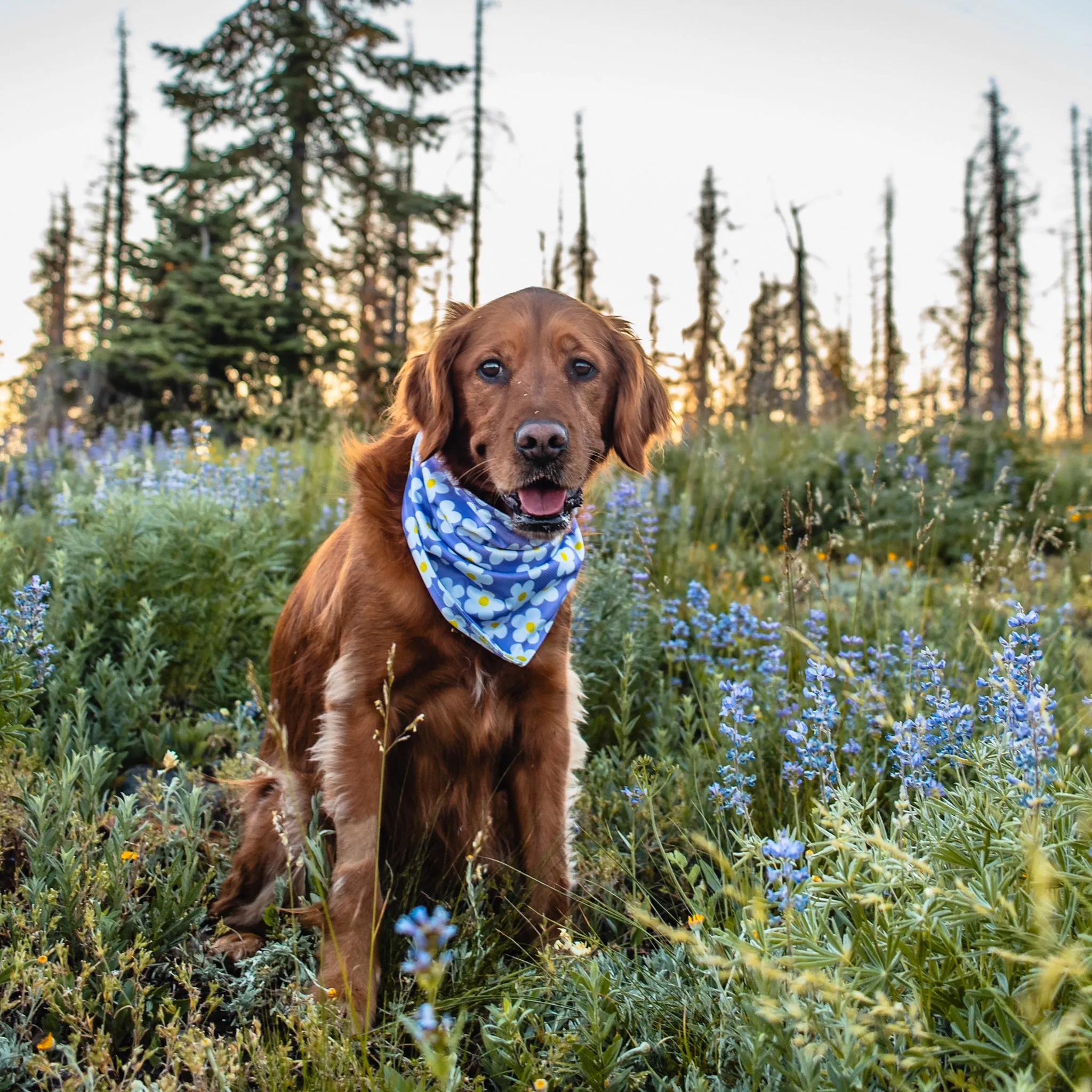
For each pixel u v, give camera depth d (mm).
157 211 19422
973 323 33156
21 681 2961
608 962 2154
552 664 2711
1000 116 29969
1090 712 2189
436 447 2748
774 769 3158
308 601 2998
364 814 2449
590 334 2912
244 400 9297
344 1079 1705
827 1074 1553
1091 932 1591
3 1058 1863
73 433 8852
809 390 21031
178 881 2602
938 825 1946
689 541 5840
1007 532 7410
